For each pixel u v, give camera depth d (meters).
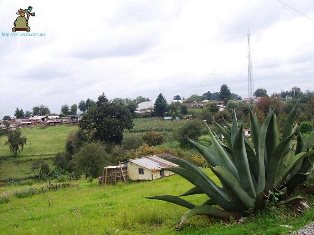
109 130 79.81
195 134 57.06
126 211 14.09
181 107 99.88
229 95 96.38
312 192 11.27
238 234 8.38
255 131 10.45
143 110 129.50
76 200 25.23
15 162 85.94
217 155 10.82
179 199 10.72
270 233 8.11
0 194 35.03
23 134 116.31
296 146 11.73
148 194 20.95
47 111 189.75
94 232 11.68
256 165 10.17
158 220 12.15
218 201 10.17
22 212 21.19
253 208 9.99
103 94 85.94
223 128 11.48
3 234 13.54
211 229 9.25
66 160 75.88
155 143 72.25
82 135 81.06
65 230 12.62
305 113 50.03
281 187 11.20
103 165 46.66
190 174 10.10
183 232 9.67
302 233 7.83
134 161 44.84
